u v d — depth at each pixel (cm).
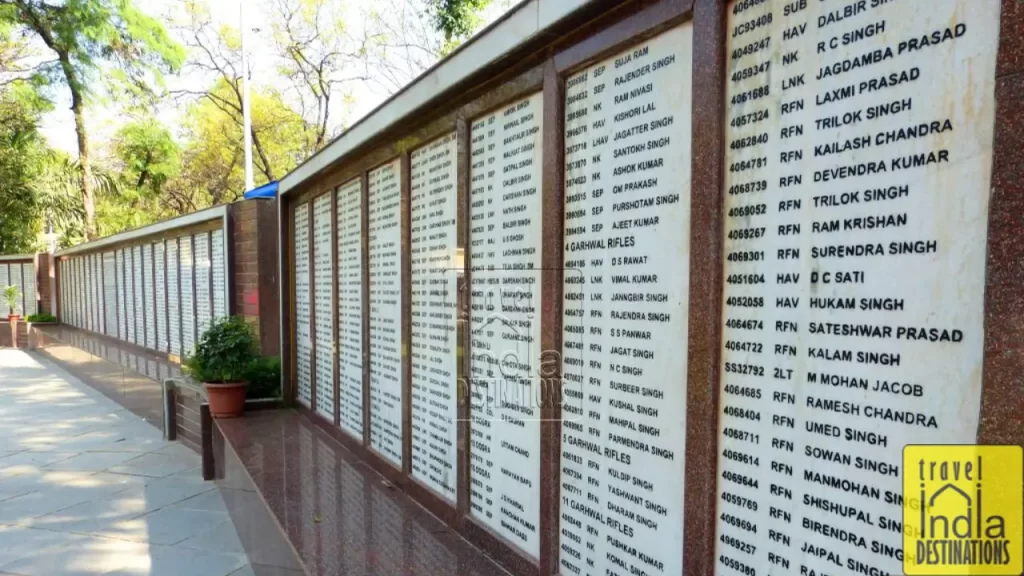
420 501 348
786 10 151
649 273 195
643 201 197
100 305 1433
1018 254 107
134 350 1170
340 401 486
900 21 128
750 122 161
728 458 167
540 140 249
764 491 157
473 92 289
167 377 849
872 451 133
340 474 403
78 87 1869
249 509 408
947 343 121
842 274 139
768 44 156
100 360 1077
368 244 425
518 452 264
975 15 116
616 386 209
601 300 216
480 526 288
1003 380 110
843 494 139
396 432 386
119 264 1284
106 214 2205
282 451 459
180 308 975
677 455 185
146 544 466
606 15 208
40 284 1822
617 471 209
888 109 130
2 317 1798
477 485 297
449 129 315
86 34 1775
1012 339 108
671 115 187
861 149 136
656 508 193
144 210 2522
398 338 382
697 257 173
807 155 147
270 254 696
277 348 696
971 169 117
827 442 143
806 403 147
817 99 145
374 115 381
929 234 124
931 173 123
